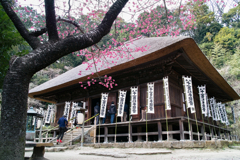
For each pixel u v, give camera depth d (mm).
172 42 9305
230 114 24078
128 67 11305
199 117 14289
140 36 15242
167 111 10633
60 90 15969
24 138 3576
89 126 12766
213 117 13883
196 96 14539
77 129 12883
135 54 11586
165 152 7199
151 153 7152
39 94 17516
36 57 3850
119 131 13797
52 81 17406
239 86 26750
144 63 10961
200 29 45281
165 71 11117
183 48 9289
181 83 12539
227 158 5699
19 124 3500
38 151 5496
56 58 4102
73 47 4223
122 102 11328
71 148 9836
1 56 6719
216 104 15125
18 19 4551
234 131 19953
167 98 9828
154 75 11828
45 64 3973
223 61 34969
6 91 3564
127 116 13562
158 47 10078
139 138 10328
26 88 3748
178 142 8094
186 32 25172
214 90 15648
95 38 4488
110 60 13086
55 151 9125
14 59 3781
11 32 6305
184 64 11047
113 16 4680
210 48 40594
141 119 11445
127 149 8688
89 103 14977
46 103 29328
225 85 14344
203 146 7887
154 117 11062
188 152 7473
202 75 12297
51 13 4105
